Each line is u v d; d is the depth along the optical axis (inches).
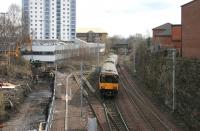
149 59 2500.0
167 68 1818.4
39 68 3203.7
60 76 2827.3
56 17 6092.5
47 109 1667.1
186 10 1744.6
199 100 1270.9
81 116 1428.4
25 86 2285.9
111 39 7283.5
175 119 1416.1
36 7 5959.6
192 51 1641.2
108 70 1950.1
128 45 6437.0
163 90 1822.1
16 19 4626.0
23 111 1729.8
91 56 4379.9
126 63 3993.6
